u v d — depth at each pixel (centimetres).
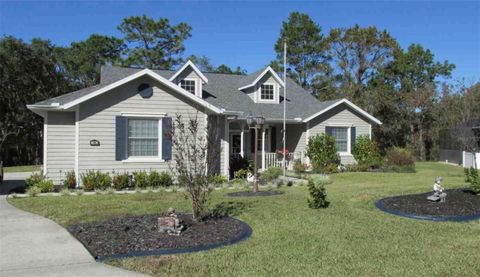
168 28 4531
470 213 1017
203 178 917
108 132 1599
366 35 4006
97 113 1585
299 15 4603
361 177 1956
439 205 1082
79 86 4350
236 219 940
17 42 3462
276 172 1931
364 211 1043
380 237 798
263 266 626
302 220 934
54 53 4162
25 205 1188
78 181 1558
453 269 612
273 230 848
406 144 3903
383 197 1223
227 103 2294
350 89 3981
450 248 726
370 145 2389
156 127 1669
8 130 3469
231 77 2683
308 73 4556
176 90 1664
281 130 2497
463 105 3897
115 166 1606
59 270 615
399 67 4200
